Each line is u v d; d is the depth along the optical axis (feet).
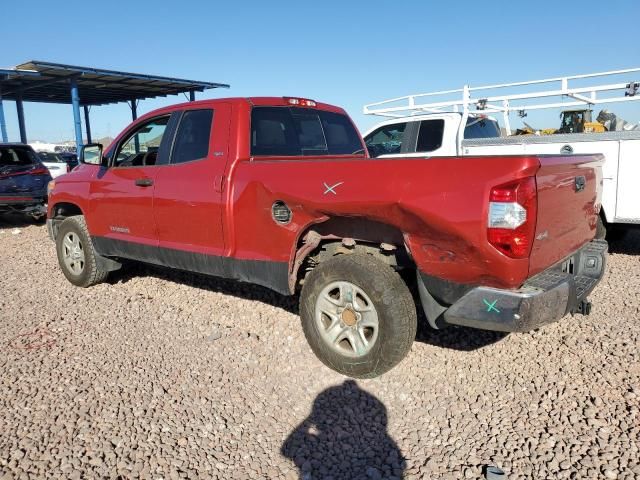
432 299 11.25
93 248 19.22
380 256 12.34
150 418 10.81
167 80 58.54
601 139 22.20
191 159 15.47
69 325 16.01
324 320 12.74
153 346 14.38
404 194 10.52
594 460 9.28
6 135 61.36
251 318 16.28
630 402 10.99
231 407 11.28
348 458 9.69
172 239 15.83
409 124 28.19
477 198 9.70
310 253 13.70
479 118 29.78
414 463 9.49
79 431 10.36
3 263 24.97
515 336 14.48
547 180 10.11
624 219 21.94
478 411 11.02
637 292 18.06
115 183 17.53
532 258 9.89
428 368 12.84
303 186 12.21
